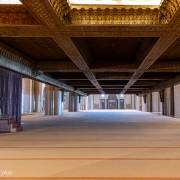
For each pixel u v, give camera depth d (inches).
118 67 605.0
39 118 1013.2
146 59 481.4
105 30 325.7
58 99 1291.8
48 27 312.3
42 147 329.4
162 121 816.9
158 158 262.7
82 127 616.1
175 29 318.7
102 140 393.1
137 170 216.4
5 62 452.4
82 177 197.3
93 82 934.4
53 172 211.8
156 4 299.3
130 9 303.0
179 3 248.5
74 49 417.7
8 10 303.9
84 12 303.6
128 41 456.1
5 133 491.8
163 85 1005.8
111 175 201.9
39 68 620.1
